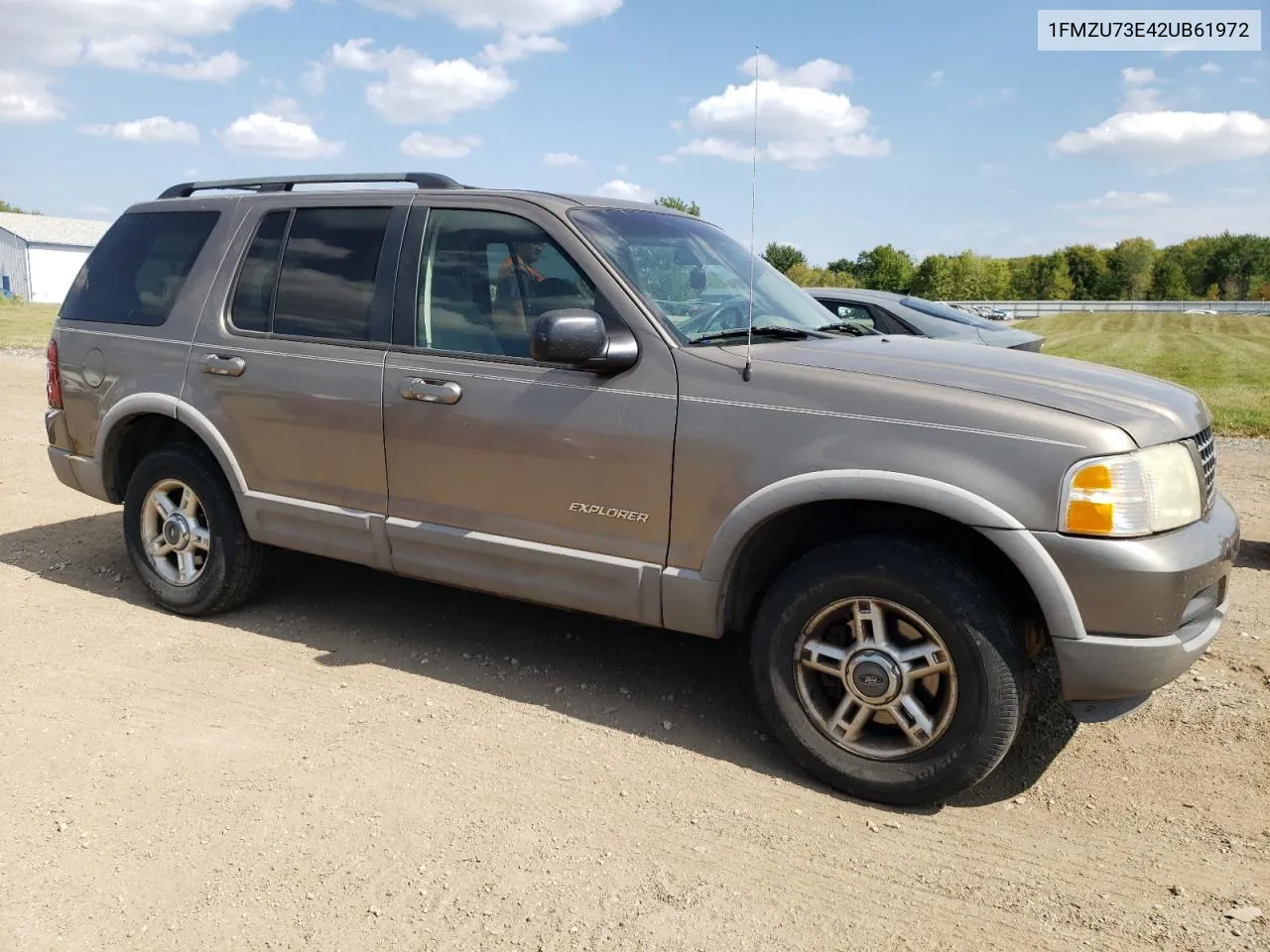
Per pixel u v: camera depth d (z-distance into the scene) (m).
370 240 4.37
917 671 3.27
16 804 3.25
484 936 2.67
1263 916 2.79
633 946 2.65
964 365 3.52
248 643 4.64
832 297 9.85
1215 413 12.02
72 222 72.50
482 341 4.03
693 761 3.64
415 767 3.54
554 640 4.74
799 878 2.96
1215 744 3.77
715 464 3.49
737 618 3.70
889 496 3.20
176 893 2.82
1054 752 3.72
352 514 4.34
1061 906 2.84
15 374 15.59
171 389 4.82
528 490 3.88
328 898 2.81
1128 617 3.02
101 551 6.05
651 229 4.21
